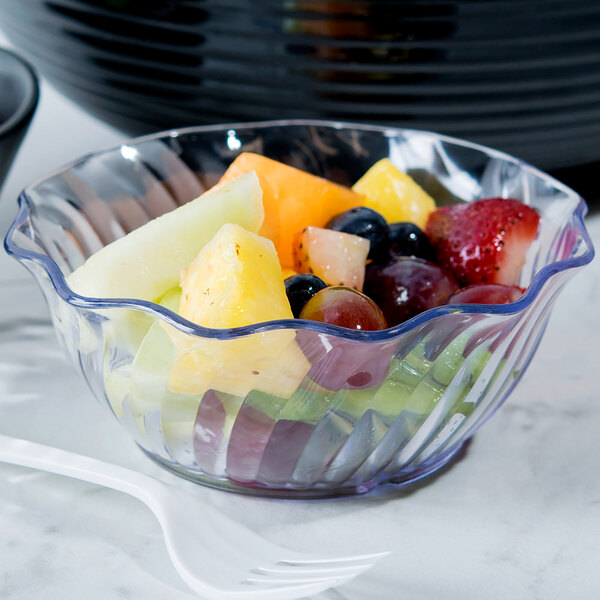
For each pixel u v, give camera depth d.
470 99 0.50
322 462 0.41
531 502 0.43
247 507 0.42
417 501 0.43
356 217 0.44
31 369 0.47
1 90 0.52
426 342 0.40
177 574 0.40
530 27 0.48
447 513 0.42
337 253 0.44
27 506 0.42
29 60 0.58
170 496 0.41
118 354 0.41
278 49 0.49
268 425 0.40
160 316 0.39
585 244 0.42
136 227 0.47
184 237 0.42
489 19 0.48
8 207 0.56
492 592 0.40
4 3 0.53
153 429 0.41
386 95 0.50
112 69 0.52
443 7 0.47
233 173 0.45
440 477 0.44
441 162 0.48
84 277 0.42
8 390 0.46
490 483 0.43
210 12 0.49
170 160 0.47
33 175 0.58
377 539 0.41
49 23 0.52
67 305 0.41
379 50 0.49
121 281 0.42
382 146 0.48
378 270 0.43
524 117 0.51
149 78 0.52
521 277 0.46
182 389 0.40
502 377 0.42
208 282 0.40
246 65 0.50
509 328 0.40
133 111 0.54
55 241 0.45
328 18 0.48
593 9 0.48
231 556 0.40
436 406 0.41
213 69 0.50
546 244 0.46
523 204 0.46
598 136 0.53
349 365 0.39
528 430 0.45
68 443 0.44
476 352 0.41
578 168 0.57
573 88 0.50
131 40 0.51
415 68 0.49
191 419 0.40
